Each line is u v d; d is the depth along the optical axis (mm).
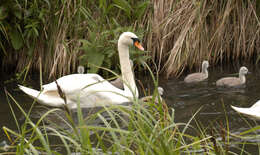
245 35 15727
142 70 14664
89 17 14609
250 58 15742
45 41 14617
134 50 14078
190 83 12875
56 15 14234
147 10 14828
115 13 14977
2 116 9859
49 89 10398
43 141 4766
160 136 5148
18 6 13953
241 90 11781
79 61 14516
